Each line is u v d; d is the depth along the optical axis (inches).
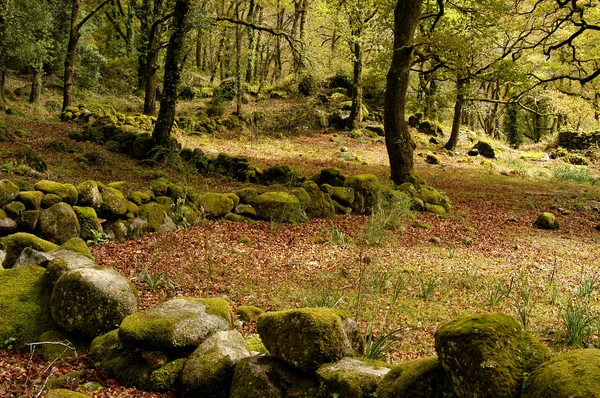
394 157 501.7
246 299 223.5
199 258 274.2
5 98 813.9
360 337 132.1
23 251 189.2
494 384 84.0
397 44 488.1
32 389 127.0
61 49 978.7
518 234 400.8
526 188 647.8
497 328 90.3
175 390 132.5
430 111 1050.7
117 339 143.3
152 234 309.9
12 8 743.1
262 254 296.5
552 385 76.9
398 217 367.6
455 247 343.0
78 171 464.1
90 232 278.8
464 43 491.2
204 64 1451.8
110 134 615.2
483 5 556.1
